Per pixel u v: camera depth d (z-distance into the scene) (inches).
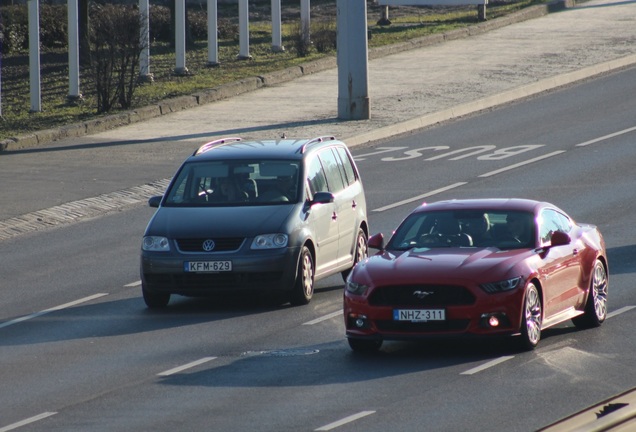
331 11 6200.8
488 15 5856.3
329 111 3978.8
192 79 4473.4
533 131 3629.4
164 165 3272.6
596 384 1371.8
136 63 4033.0
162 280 1911.9
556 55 4817.9
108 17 3991.1
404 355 1576.0
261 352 1620.3
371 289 1550.2
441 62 4810.5
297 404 1333.7
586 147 3353.8
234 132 3663.9
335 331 1738.4
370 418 1261.1
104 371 1549.0
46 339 1770.4
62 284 2183.8
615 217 2539.4
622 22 5536.4
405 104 4042.8
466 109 3986.2
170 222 1945.1
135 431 1251.2
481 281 1521.9
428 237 1679.4
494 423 1224.2
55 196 2962.6
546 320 1603.1
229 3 6628.9
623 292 1934.1
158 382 1472.7
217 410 1325.0
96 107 4042.8
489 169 3139.8
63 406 1375.5
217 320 1850.4
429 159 3314.5
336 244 2071.9
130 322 1862.7
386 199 2849.4
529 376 1421.0
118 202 2928.2
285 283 1902.1
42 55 4923.7
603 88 4247.0
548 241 1669.5
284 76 4616.1
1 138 3577.8
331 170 2139.5
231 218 1932.8
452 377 1433.3
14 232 2672.2
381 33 5433.1
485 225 1678.2
